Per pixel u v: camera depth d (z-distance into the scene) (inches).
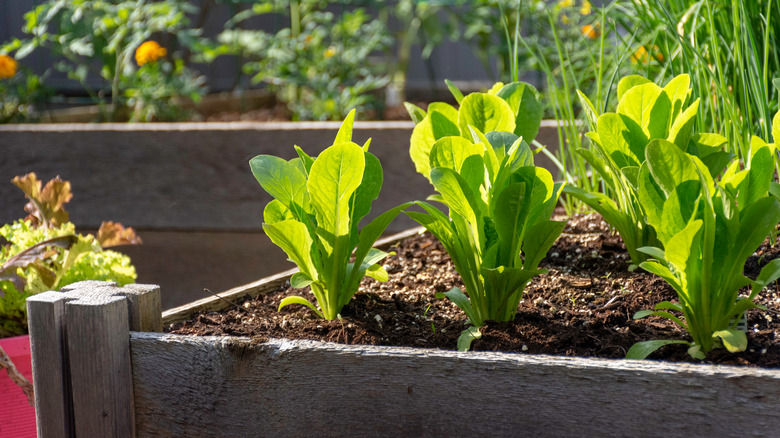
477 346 68.7
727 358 66.6
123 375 68.9
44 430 69.7
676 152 65.6
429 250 84.0
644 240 76.8
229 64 241.3
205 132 116.2
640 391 64.3
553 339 68.9
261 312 74.3
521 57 169.0
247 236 118.9
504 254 69.8
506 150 70.5
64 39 167.2
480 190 70.2
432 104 76.8
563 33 154.9
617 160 72.4
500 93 76.1
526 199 68.7
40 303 68.8
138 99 173.6
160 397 69.0
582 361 64.9
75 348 68.8
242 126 115.6
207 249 120.9
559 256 80.0
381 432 66.7
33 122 172.2
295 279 71.4
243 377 67.8
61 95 215.3
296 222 69.5
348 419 67.0
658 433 64.3
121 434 69.1
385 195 113.6
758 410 63.3
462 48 255.3
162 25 165.9
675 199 66.0
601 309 72.4
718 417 63.7
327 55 188.7
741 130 82.2
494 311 70.6
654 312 68.1
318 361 67.0
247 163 116.0
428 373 66.0
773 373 63.2
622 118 71.4
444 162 69.2
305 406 67.3
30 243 85.0
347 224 70.1
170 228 119.4
